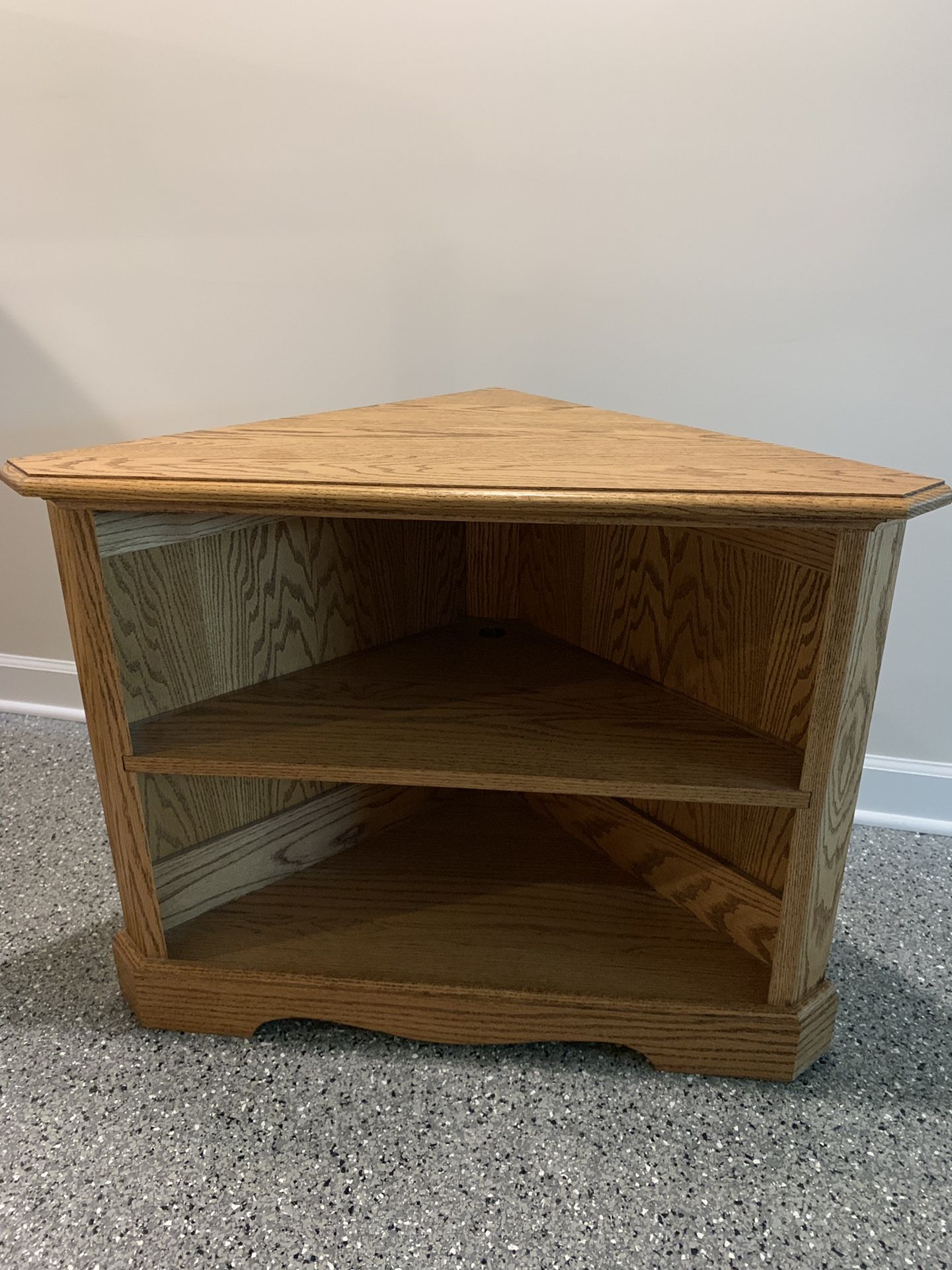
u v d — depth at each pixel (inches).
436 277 69.9
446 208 67.6
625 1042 51.1
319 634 57.4
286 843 60.5
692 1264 41.1
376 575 58.9
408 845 64.7
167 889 54.7
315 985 51.8
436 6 62.7
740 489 38.4
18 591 88.9
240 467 42.4
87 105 70.4
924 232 60.1
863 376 64.5
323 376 74.9
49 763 84.7
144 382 78.4
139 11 66.7
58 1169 45.5
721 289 64.8
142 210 72.8
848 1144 47.2
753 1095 50.1
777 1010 49.6
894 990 58.1
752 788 44.2
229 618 52.6
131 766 47.4
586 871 62.0
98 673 45.6
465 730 49.7
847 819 46.6
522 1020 51.1
